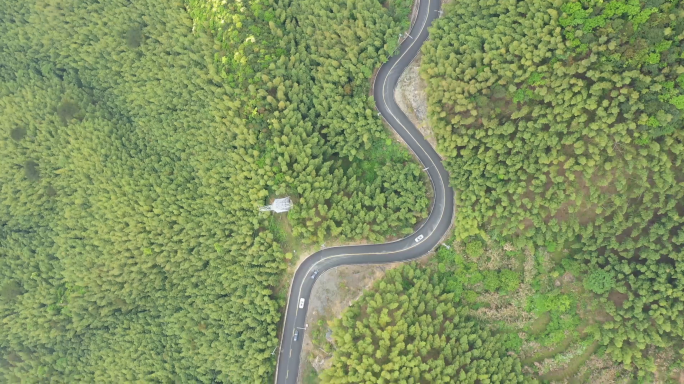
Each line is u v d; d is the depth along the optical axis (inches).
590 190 2549.2
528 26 2583.7
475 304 2878.9
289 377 3051.2
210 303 3238.2
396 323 2753.4
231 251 3171.8
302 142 3100.4
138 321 3528.5
